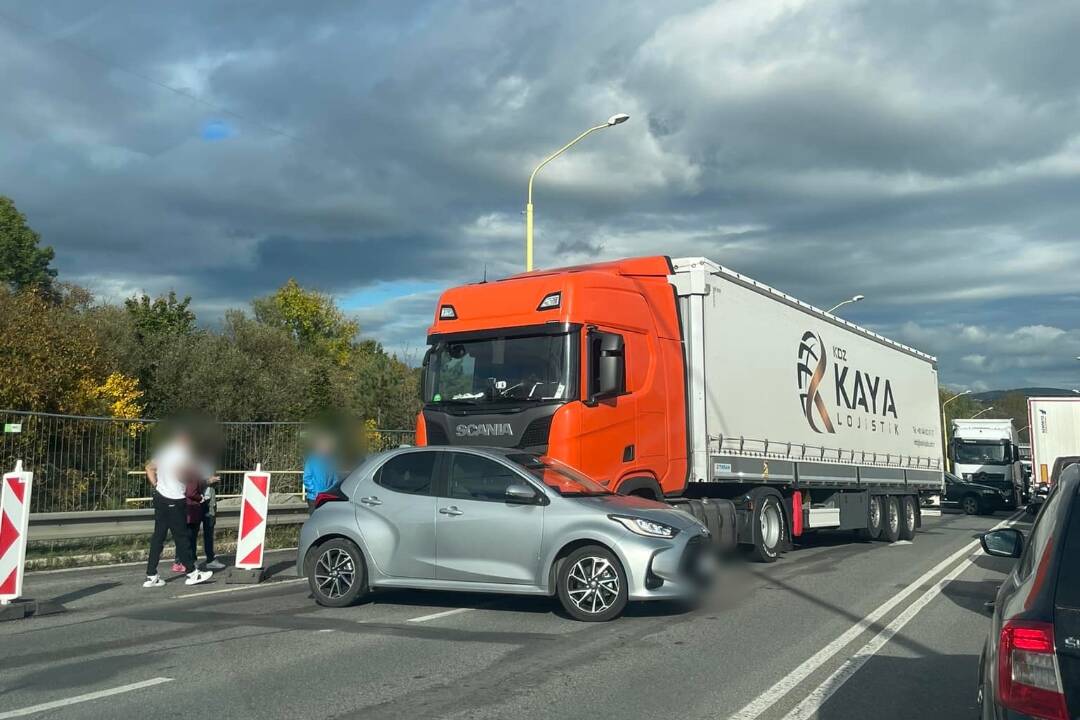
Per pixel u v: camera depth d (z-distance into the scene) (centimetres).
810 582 1185
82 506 1416
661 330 1208
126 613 923
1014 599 387
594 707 582
